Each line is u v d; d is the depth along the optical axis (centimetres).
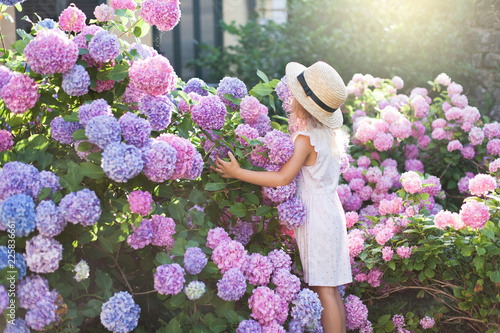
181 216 224
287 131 288
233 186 245
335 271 248
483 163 386
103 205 208
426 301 303
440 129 391
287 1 710
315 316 226
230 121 253
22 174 188
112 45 208
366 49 628
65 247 202
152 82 211
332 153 255
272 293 219
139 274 233
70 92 206
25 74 206
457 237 254
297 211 240
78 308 204
